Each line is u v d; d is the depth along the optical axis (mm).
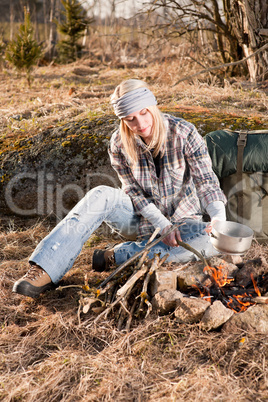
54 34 12828
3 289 2602
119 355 1968
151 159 2449
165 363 1882
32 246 3266
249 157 2766
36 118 4574
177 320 2115
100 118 3996
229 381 1726
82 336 2127
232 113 3938
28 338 2141
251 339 1949
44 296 2500
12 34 12820
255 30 5609
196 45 6805
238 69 6547
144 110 2244
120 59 10477
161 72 6797
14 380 1848
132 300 2307
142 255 2379
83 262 2959
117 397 1705
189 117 3758
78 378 1849
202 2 6422
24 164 3707
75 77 7980
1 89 6863
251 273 2320
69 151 3654
